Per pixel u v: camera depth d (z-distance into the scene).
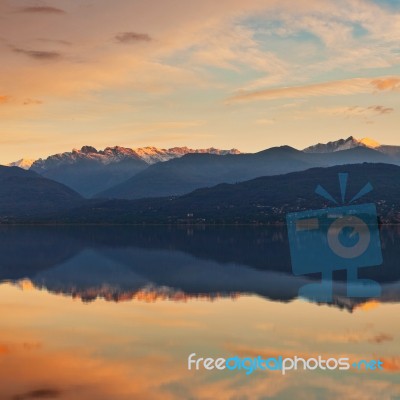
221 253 113.44
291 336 41.59
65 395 29.42
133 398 29.11
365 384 31.48
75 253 115.44
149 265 91.38
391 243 136.00
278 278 73.69
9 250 124.06
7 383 31.17
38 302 56.75
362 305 53.66
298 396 29.66
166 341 40.25
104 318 48.31
